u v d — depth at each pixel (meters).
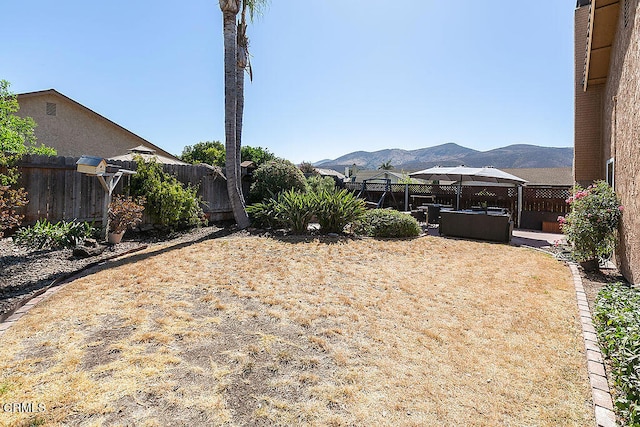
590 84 8.05
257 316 3.49
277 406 2.12
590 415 2.11
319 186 12.30
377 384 2.38
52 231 6.32
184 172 9.70
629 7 5.19
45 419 1.95
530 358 2.77
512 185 12.27
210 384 2.33
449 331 3.25
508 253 7.10
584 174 8.77
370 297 4.16
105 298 3.87
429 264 5.94
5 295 3.92
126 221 7.05
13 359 2.57
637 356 2.20
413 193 15.86
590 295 4.41
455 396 2.27
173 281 4.52
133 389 2.24
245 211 9.19
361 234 8.60
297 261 5.75
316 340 2.99
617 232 5.58
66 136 16.30
